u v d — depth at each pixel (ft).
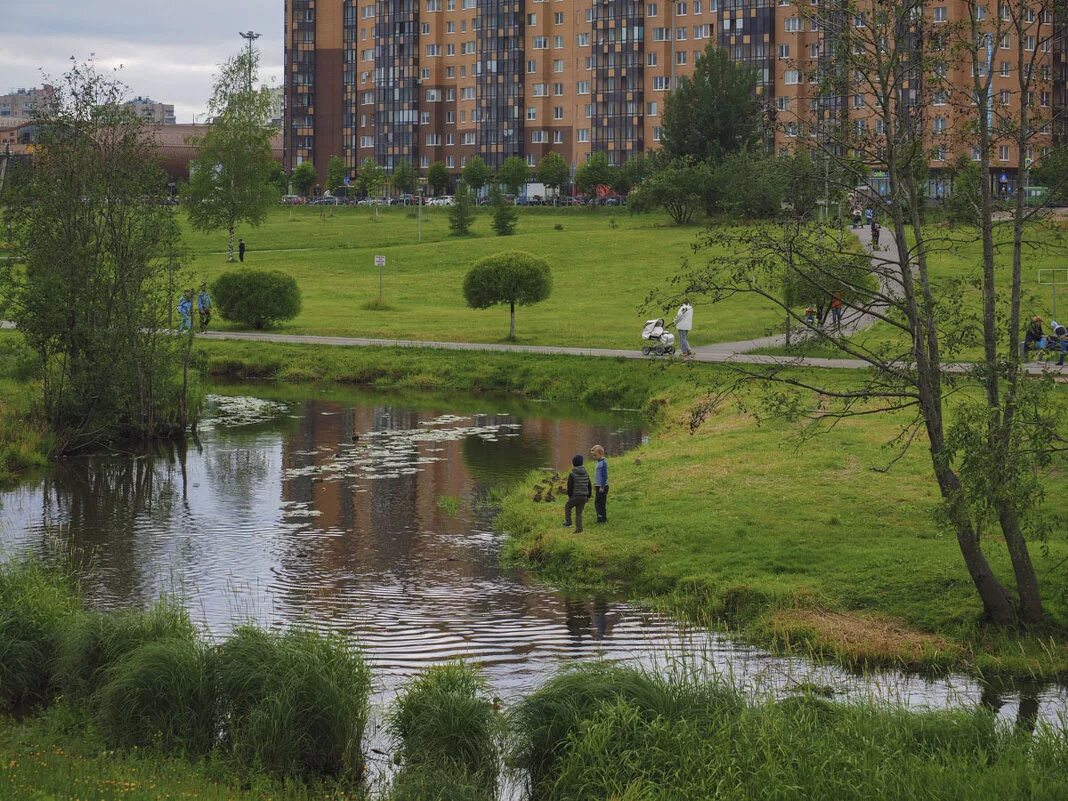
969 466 61.62
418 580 77.46
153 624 57.88
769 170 66.64
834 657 62.59
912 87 70.49
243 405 151.64
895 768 45.37
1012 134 63.67
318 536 88.79
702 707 50.08
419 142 536.42
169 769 46.75
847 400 69.26
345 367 171.94
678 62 463.42
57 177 125.18
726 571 73.36
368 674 54.65
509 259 181.88
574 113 492.95
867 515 82.74
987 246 64.13
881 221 66.39
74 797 41.60
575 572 77.30
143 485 107.24
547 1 496.23
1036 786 43.60
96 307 126.52
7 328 192.75
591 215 391.86
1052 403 65.87
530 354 168.66
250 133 309.01
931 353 64.80
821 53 67.31
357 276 266.98
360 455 119.44
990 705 56.34
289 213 426.92
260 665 52.34
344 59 566.77
